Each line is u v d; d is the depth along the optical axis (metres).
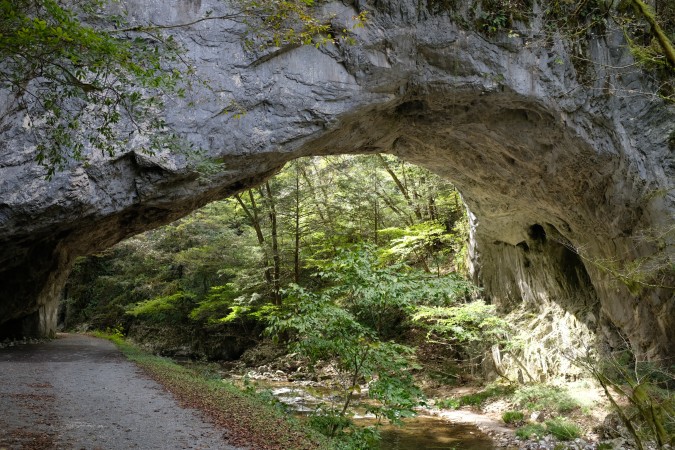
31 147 9.43
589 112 12.30
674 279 11.22
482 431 11.66
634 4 6.79
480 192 16.36
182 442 6.40
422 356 19.28
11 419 6.99
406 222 23.41
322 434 7.86
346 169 23.83
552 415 12.17
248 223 29.83
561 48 12.05
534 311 16.94
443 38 11.54
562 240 15.45
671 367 11.54
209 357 25.84
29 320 20.39
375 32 11.34
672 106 11.24
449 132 13.88
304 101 11.24
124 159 10.26
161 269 29.52
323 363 19.73
